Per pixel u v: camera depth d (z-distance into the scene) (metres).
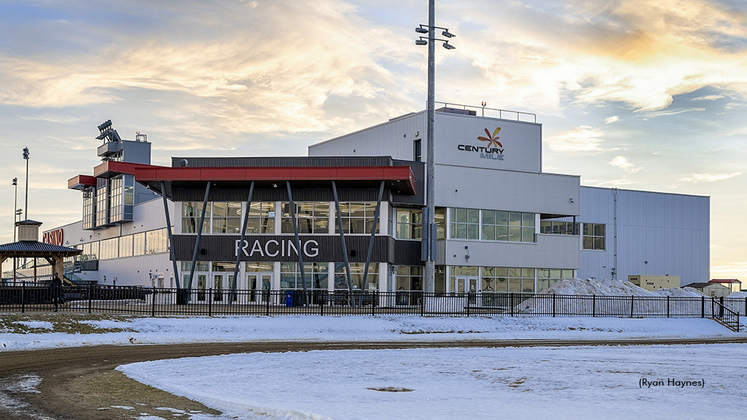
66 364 19.09
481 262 56.97
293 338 30.61
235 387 15.83
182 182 49.03
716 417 12.71
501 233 58.34
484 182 57.94
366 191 49.97
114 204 78.12
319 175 46.84
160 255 65.56
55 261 49.88
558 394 15.38
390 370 19.48
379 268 49.66
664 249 76.56
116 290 38.62
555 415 12.68
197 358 21.41
